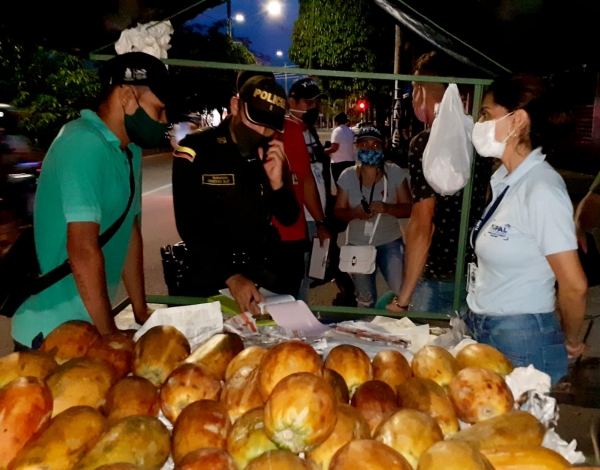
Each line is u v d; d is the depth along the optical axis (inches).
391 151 368.8
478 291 80.1
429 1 80.4
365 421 46.1
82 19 81.4
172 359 56.4
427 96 108.4
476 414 49.4
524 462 42.2
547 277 75.1
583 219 113.0
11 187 257.3
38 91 362.3
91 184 70.6
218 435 44.2
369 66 543.5
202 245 104.0
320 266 151.2
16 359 52.1
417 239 105.4
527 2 72.6
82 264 69.3
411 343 69.2
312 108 166.7
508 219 73.9
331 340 69.7
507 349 76.6
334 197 170.2
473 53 87.2
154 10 86.3
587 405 136.6
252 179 103.7
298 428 40.7
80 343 59.1
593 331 181.6
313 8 548.4
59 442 41.6
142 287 92.6
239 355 55.9
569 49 78.2
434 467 37.7
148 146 79.6
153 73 73.9
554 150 75.2
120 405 48.3
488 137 75.1
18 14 72.0
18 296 75.2
